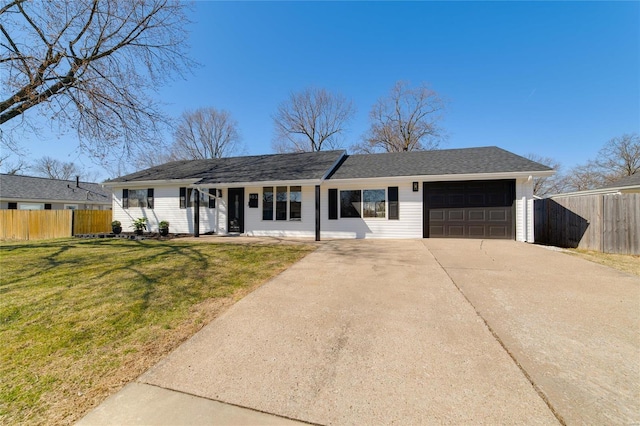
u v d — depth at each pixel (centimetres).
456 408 178
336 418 172
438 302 372
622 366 223
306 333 292
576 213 847
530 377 209
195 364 238
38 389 207
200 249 808
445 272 527
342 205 1098
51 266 598
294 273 540
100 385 211
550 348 252
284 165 1289
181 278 505
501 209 953
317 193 1018
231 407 184
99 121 859
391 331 292
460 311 341
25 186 2164
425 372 218
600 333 280
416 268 564
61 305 377
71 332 301
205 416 176
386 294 410
